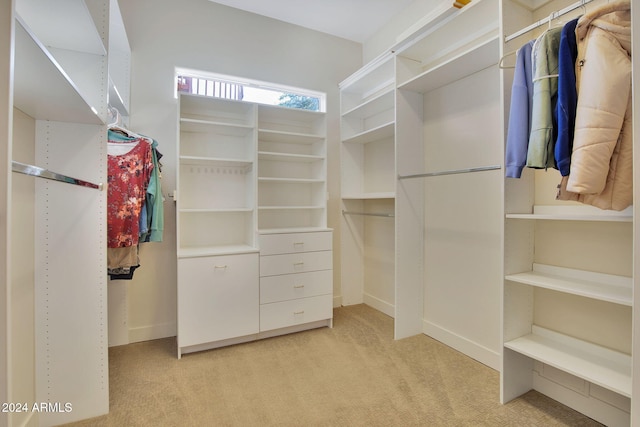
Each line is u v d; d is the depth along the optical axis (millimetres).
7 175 775
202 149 2844
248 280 2527
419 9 2818
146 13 2654
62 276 1609
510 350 1771
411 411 1699
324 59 3391
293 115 3002
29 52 895
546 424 1589
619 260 1530
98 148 1661
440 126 2551
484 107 2217
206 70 2850
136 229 2045
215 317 2412
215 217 2889
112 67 2547
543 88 1373
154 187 2182
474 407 1729
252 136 2713
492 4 1896
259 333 2625
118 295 2539
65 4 1248
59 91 1206
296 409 1723
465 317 2365
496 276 2150
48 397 1588
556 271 1755
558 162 1302
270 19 3129
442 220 2551
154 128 2660
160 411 1710
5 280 768
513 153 1527
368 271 3533
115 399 1812
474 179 2297
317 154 3139
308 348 2457
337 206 3477
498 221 2141
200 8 2840
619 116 1176
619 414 1534
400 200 2609
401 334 2629
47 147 1583
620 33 1183
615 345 1557
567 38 1303
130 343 2576
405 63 2602
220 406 1751
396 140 2570
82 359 1643
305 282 2752
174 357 2320
